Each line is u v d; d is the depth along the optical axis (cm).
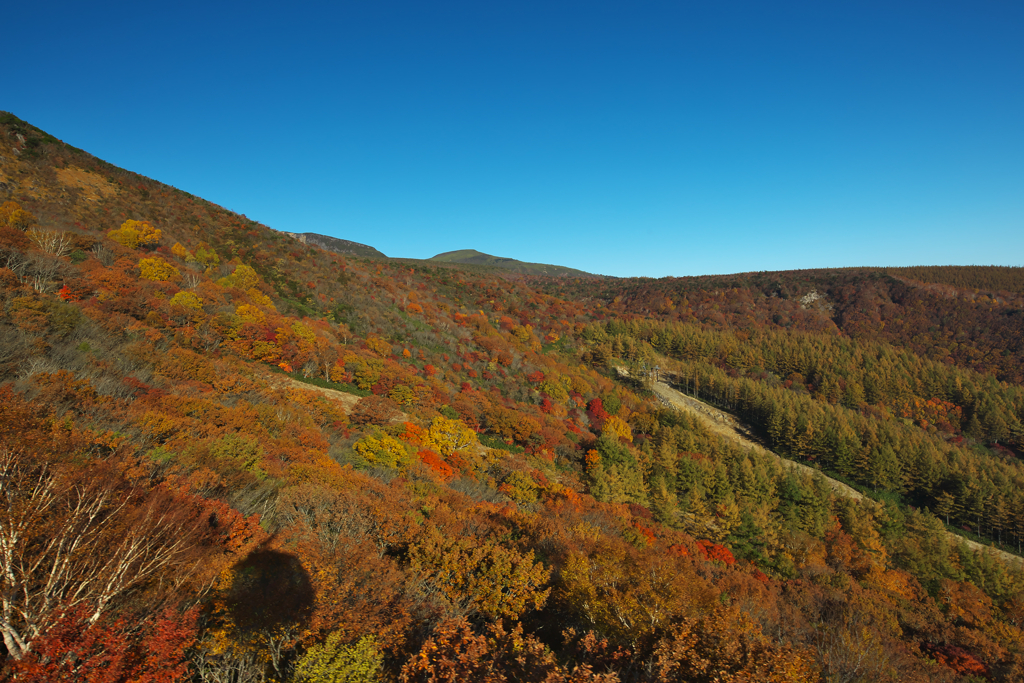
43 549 769
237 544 1159
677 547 3291
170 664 693
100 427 1722
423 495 2381
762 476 5553
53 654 612
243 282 5691
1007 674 2356
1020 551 5694
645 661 982
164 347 3381
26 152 6231
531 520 2006
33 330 2497
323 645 837
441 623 973
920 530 5231
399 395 4497
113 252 4678
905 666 1897
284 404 3259
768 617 2056
